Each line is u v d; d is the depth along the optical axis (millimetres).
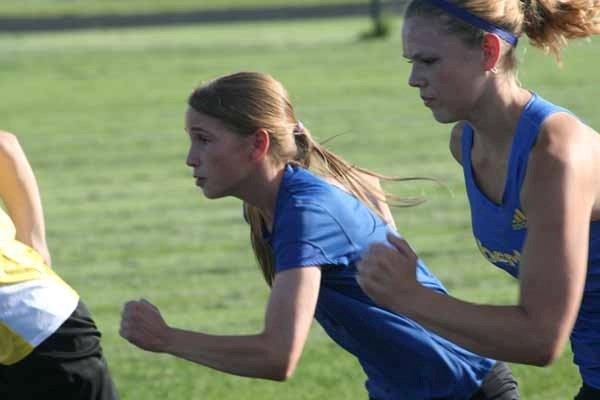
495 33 10758
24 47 104875
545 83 68562
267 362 11422
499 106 10977
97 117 64812
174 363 24062
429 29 10766
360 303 12234
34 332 13156
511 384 12945
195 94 12164
